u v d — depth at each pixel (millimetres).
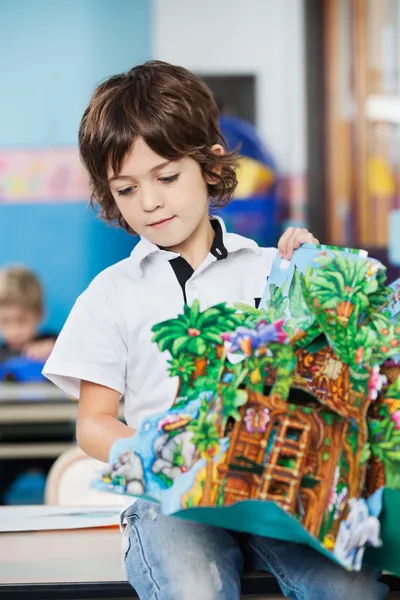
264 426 1374
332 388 1392
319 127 5430
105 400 1683
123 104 1660
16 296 5113
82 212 5367
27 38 5348
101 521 2035
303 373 1418
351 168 5434
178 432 1413
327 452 1372
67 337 1703
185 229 1675
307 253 1579
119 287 1738
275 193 5449
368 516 1334
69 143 5383
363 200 5438
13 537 1937
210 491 1345
